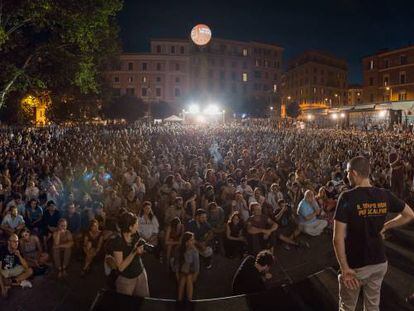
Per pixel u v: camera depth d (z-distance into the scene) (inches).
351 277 126.9
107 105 1886.1
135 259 206.8
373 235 127.0
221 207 390.9
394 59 2524.6
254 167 542.0
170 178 430.0
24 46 847.7
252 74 3673.7
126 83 3206.2
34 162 612.1
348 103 3966.5
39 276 285.6
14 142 887.1
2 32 648.4
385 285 222.7
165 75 3213.6
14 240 267.1
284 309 199.6
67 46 866.8
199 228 308.7
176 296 262.7
